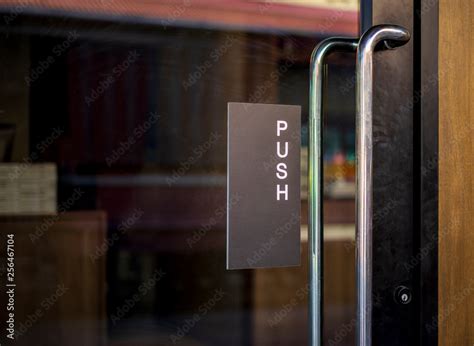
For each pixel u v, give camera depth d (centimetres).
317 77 129
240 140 133
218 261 225
